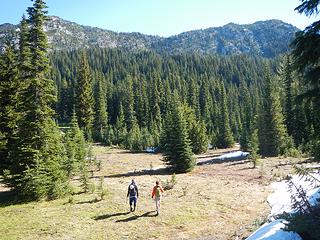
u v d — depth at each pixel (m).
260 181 30.17
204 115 103.94
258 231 14.56
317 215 10.11
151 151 64.56
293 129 53.72
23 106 26.09
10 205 24.05
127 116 100.44
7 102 29.28
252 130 57.94
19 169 25.55
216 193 26.59
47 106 26.95
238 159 46.31
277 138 48.72
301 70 12.29
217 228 19.06
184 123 38.75
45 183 25.23
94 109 95.62
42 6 26.62
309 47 11.48
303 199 10.70
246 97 117.19
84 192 27.67
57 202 24.64
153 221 20.42
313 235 9.70
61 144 33.44
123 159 51.91
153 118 102.06
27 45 26.59
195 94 110.50
